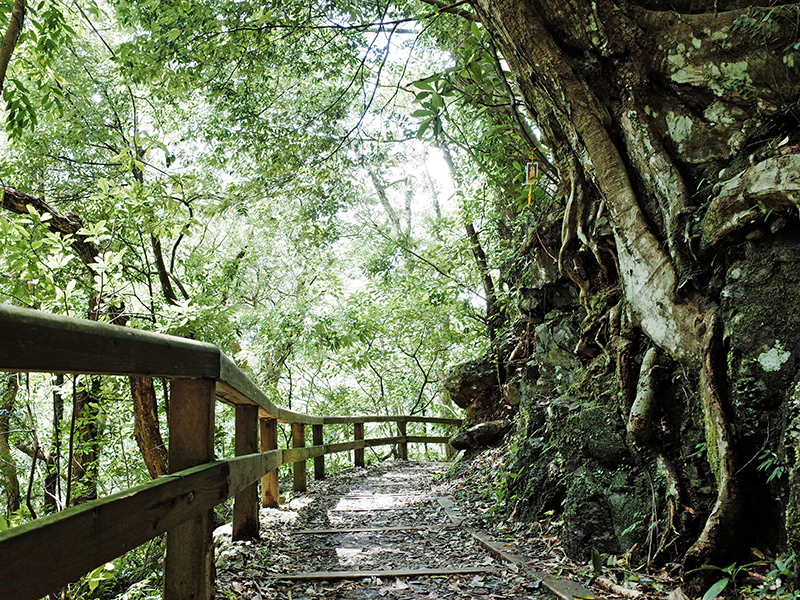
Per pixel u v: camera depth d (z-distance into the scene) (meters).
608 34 3.80
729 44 3.51
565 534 3.85
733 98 3.52
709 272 3.34
